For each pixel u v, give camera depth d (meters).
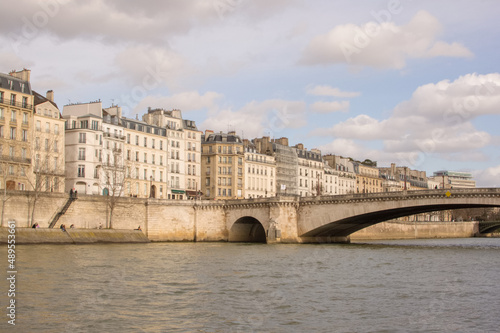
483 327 37.88
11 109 111.06
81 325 36.84
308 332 36.25
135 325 37.12
